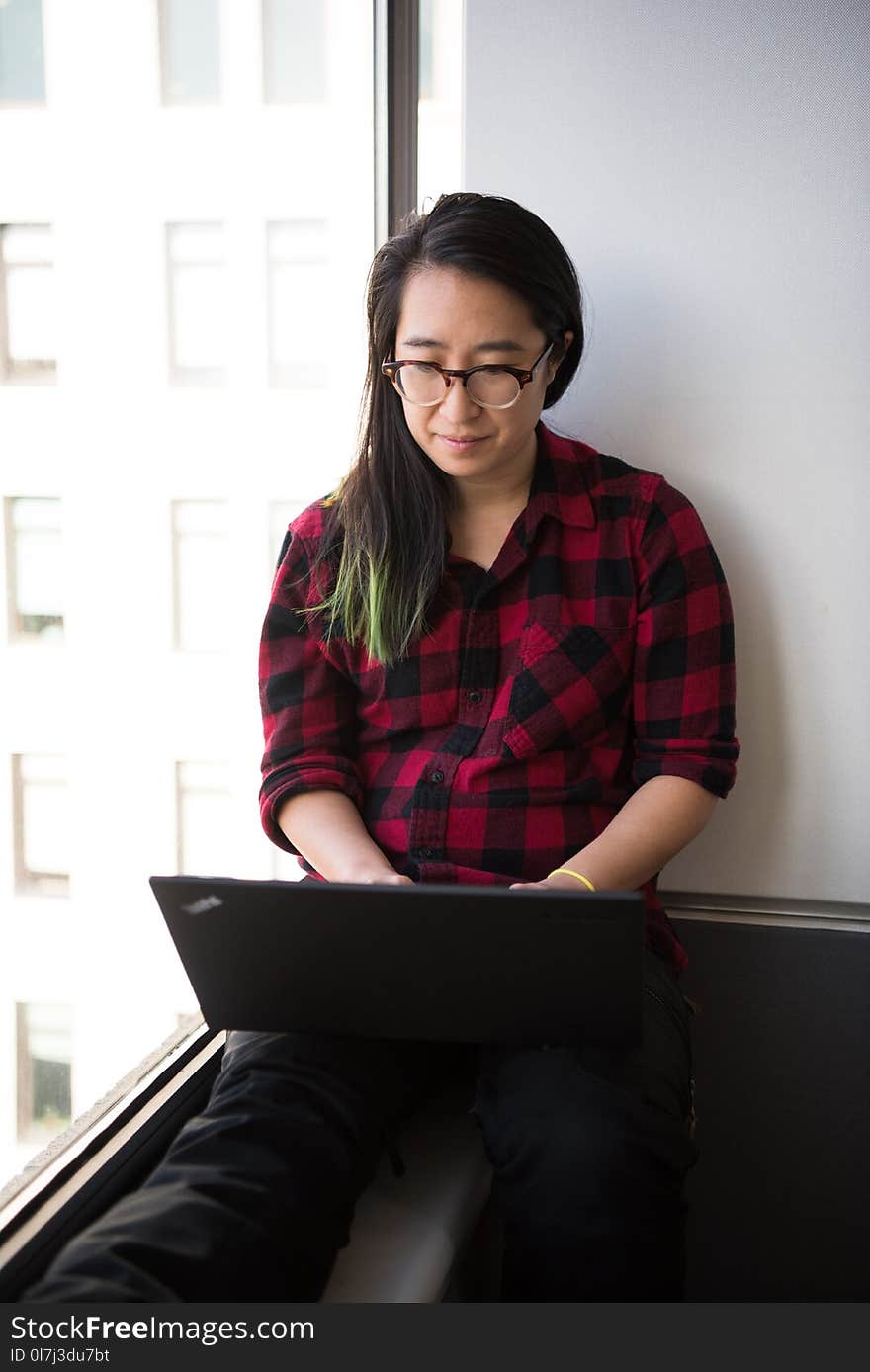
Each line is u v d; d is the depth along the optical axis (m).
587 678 0.99
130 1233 0.66
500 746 0.98
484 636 1.01
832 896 1.21
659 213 1.15
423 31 1.26
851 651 1.17
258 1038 0.88
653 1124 0.79
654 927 1.01
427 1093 0.95
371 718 1.05
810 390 1.15
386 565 0.99
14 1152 2.61
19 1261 0.73
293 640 1.06
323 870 0.96
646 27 1.12
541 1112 0.80
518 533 1.00
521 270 0.91
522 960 0.74
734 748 1.02
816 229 1.12
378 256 0.98
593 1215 0.77
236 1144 0.75
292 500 2.74
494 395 0.93
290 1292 0.70
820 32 1.09
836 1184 1.16
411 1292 0.75
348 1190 0.78
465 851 0.97
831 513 1.16
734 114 1.12
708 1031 1.20
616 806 1.02
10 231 2.55
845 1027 1.18
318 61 2.05
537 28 1.14
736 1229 1.14
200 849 3.29
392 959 0.76
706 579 1.03
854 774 1.19
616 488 1.03
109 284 2.60
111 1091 1.00
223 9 2.27
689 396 1.17
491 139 1.17
